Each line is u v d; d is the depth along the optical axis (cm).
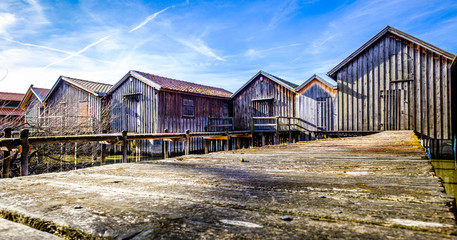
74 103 1694
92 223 93
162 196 134
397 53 1163
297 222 93
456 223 88
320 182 168
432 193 131
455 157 1085
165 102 1487
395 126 1155
